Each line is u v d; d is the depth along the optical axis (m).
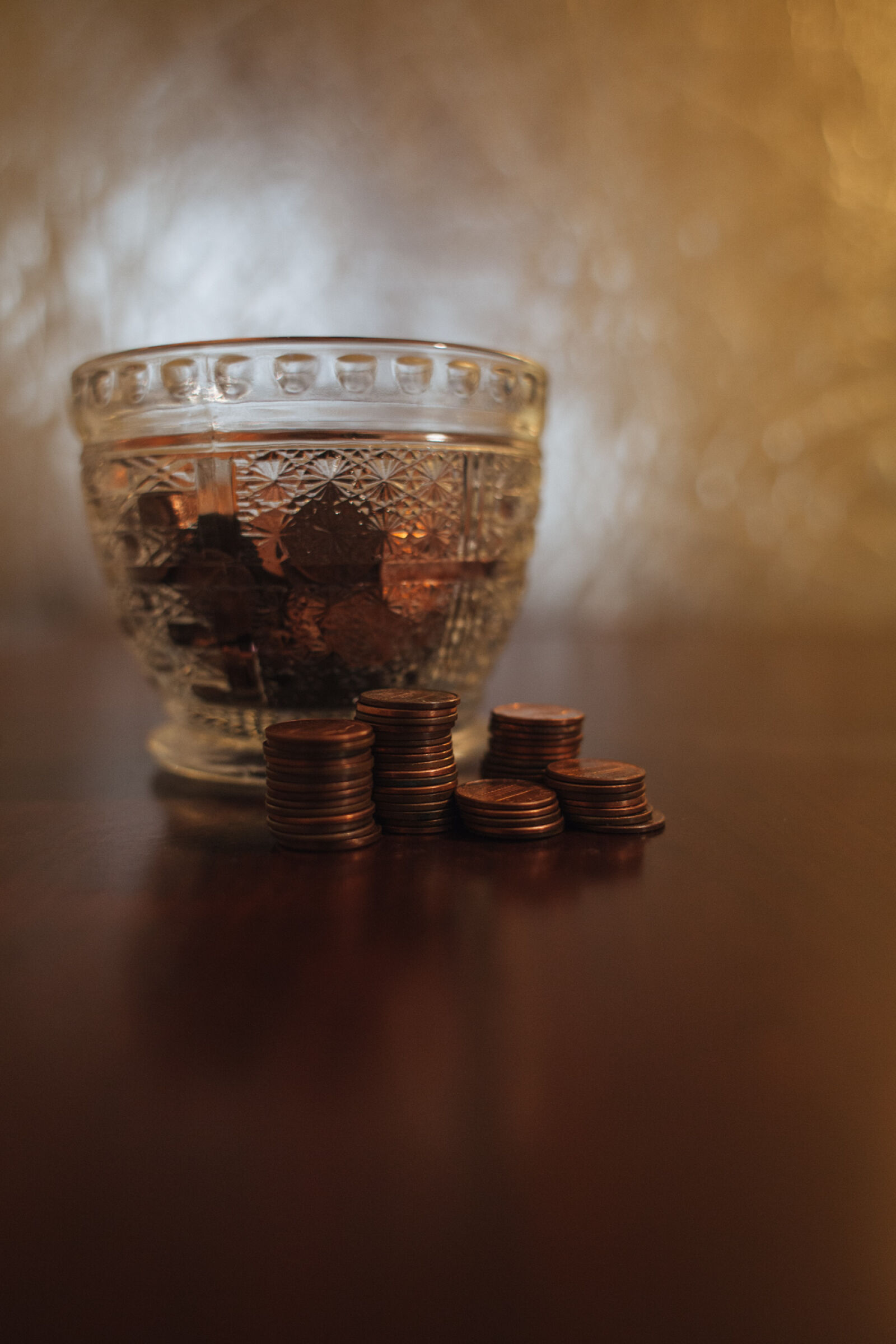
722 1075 0.16
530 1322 0.12
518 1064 0.16
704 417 0.66
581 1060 0.16
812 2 0.62
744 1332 0.11
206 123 0.59
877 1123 0.15
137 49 0.58
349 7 0.59
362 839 0.23
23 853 0.23
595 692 0.41
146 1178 0.14
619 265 0.64
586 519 0.66
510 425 0.27
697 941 0.19
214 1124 0.15
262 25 0.58
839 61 0.63
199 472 0.24
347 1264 0.12
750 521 0.67
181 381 0.24
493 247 0.62
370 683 0.26
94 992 0.18
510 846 0.23
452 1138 0.15
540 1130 0.15
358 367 0.24
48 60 0.58
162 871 0.22
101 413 0.25
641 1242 0.13
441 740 0.24
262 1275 0.12
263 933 0.20
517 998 0.18
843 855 0.23
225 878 0.22
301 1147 0.15
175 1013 0.17
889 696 0.41
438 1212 0.13
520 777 0.26
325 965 0.19
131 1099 0.16
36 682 0.44
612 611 0.67
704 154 0.63
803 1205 0.14
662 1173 0.14
